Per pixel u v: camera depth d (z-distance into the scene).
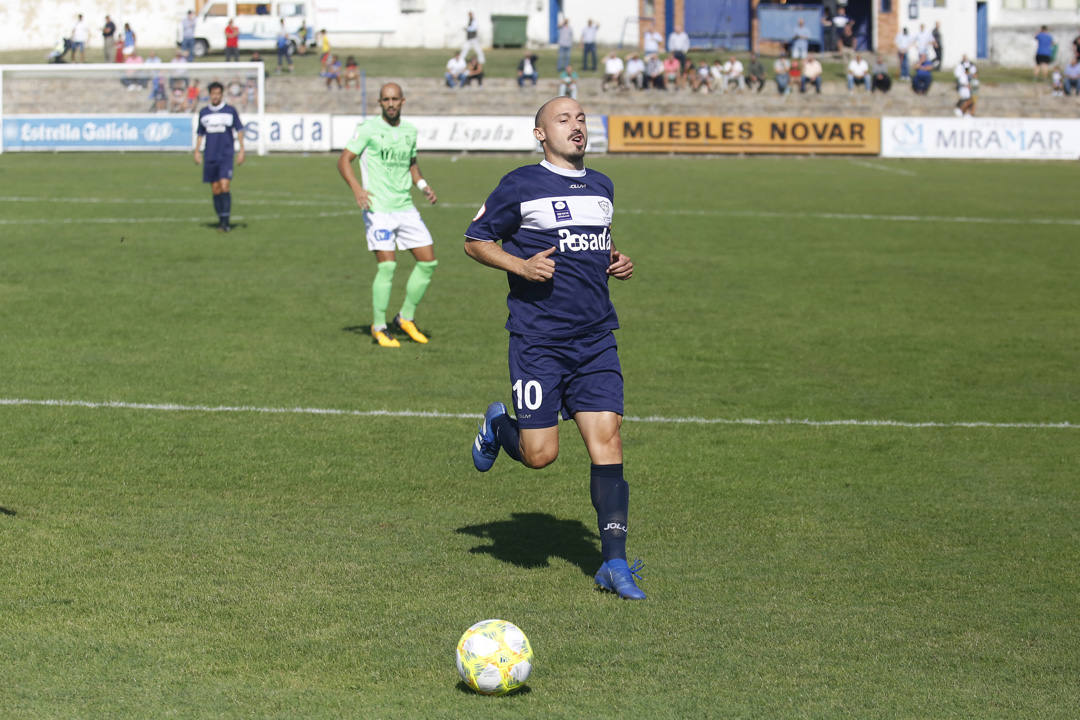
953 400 24.55
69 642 11.91
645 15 130.50
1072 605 13.61
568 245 13.50
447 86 106.44
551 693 10.97
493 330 30.52
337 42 132.50
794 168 81.38
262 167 75.94
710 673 11.49
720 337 30.34
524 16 131.88
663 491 18.02
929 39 118.44
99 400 22.61
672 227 50.94
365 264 40.22
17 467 18.25
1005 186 70.00
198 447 19.70
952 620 13.07
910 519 16.89
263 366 25.89
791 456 20.14
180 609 12.85
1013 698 11.09
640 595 13.46
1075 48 110.81
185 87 93.19
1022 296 36.91
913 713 10.73
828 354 28.73
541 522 16.41
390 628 12.44
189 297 33.62
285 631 12.30
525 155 89.56
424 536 15.66
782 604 13.46
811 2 132.12
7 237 44.00
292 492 17.50
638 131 91.94
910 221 54.06
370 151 27.55
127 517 16.11
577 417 13.93
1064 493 18.31
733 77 112.12
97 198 56.94
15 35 133.00
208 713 10.42
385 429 21.20
